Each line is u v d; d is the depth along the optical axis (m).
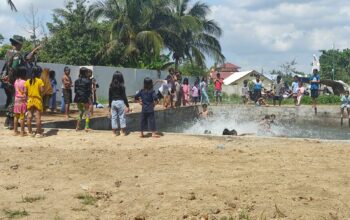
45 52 35.75
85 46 36.50
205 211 5.74
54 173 7.80
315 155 9.34
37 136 11.65
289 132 20.48
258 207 5.87
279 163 8.55
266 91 30.80
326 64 72.38
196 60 43.97
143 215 5.62
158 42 36.34
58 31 37.47
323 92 38.78
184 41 42.69
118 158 9.04
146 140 11.26
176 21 39.66
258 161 8.75
